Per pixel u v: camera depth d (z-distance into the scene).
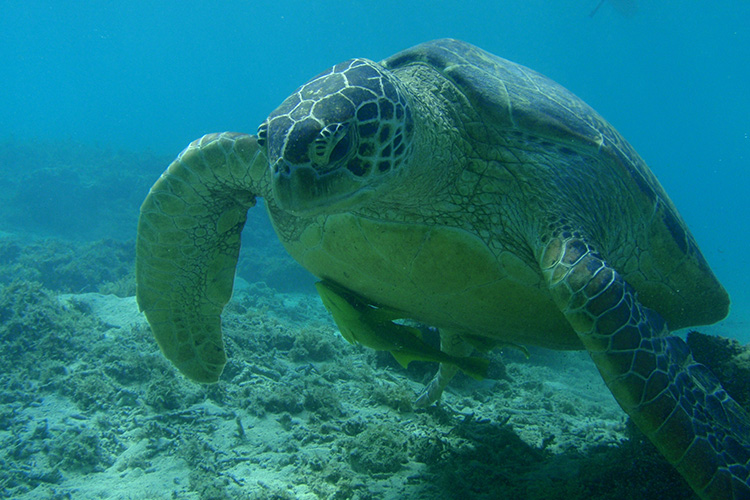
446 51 0.79
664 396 0.58
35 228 3.89
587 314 0.59
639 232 0.79
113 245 3.06
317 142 0.53
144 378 1.01
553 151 0.74
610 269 0.61
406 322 1.59
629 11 10.21
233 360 1.16
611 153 0.77
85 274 2.50
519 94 0.76
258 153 0.74
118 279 2.60
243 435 0.88
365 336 0.76
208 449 0.83
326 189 0.55
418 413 1.05
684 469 0.57
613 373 0.59
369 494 0.73
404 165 0.60
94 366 1.03
